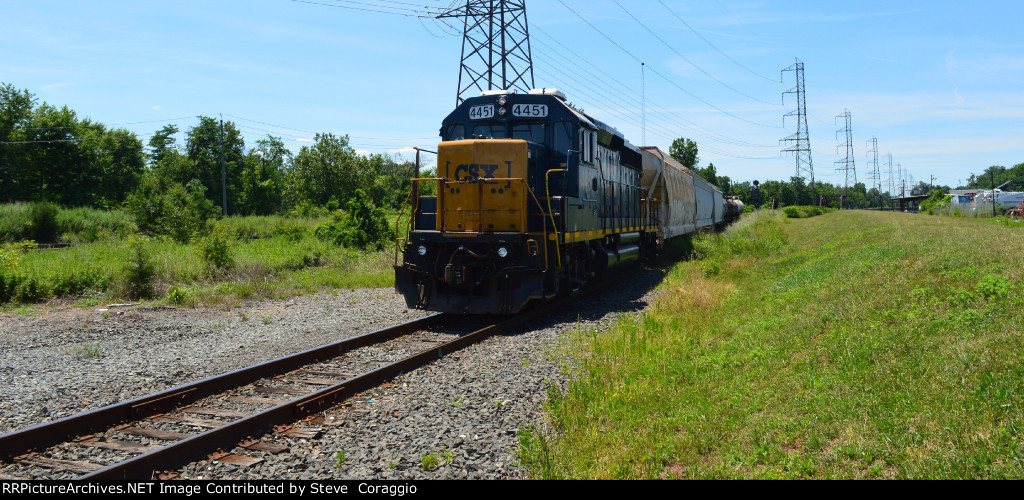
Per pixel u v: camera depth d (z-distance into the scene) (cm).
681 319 1108
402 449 552
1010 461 394
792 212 6556
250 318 1255
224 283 1655
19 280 1480
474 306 1170
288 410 632
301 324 1182
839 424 501
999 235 1313
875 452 444
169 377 793
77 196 6059
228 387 753
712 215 3741
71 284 1552
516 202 1182
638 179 2042
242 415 656
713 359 792
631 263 1870
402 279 1237
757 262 2111
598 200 1499
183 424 630
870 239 2016
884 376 578
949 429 444
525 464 518
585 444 551
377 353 934
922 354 608
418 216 1305
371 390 733
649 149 2358
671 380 720
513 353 912
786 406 571
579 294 1484
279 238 2717
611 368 792
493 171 1196
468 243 1169
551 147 1319
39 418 641
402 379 777
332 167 7406
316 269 1998
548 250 1209
